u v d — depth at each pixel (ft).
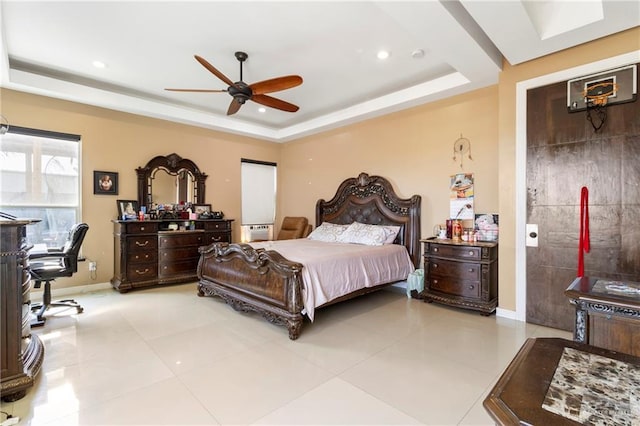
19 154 13.15
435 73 12.89
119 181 15.55
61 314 11.38
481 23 8.13
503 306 11.18
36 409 5.95
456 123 13.70
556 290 10.05
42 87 12.65
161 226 16.21
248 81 13.41
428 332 9.91
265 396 6.46
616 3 7.34
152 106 15.74
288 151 22.25
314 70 12.51
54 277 11.09
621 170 8.86
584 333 5.49
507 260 11.04
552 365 3.60
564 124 9.78
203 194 18.49
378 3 7.36
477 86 12.71
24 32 9.77
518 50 9.60
